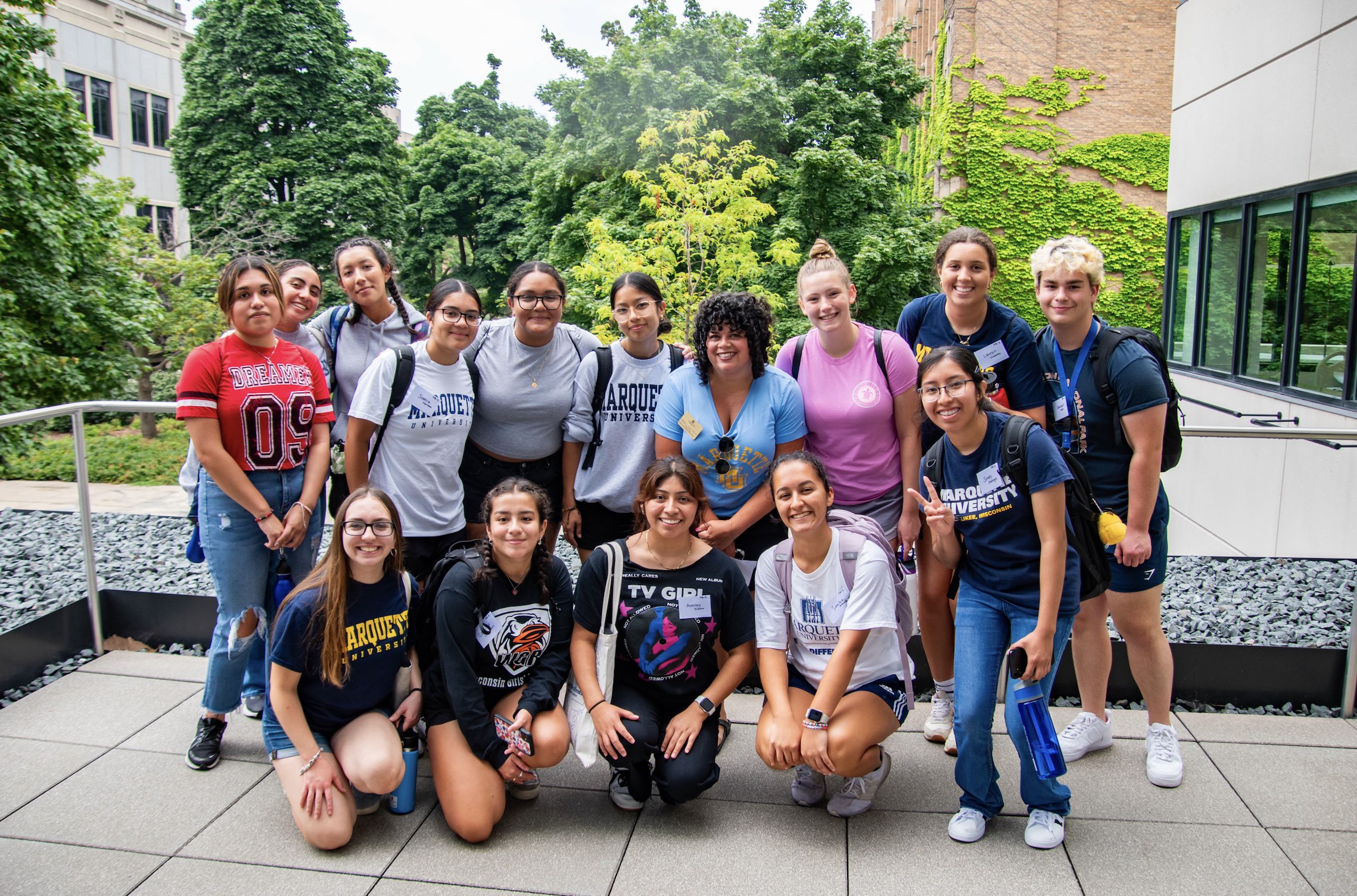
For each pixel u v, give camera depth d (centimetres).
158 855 266
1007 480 268
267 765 321
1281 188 723
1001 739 344
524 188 3016
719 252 1113
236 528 312
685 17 2114
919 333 344
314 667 278
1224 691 374
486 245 3070
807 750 268
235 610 317
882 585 279
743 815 292
